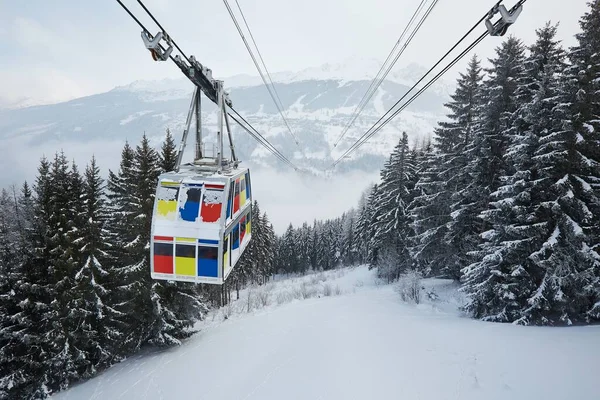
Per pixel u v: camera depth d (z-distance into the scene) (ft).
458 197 86.43
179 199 35.35
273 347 61.82
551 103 58.70
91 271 69.31
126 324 73.36
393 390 38.91
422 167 130.93
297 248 301.43
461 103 91.20
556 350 42.88
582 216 55.77
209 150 42.80
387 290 112.16
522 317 59.00
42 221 68.95
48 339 64.69
